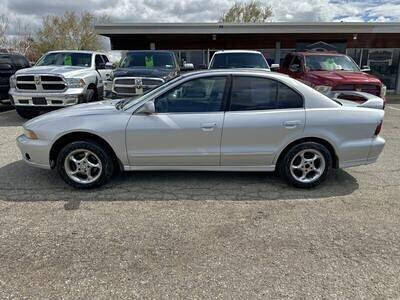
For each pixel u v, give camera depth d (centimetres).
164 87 436
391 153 638
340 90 829
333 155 447
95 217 367
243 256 298
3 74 1091
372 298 246
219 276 271
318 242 322
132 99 474
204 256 298
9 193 428
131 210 385
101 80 1022
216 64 1038
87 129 422
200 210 387
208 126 424
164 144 429
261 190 446
